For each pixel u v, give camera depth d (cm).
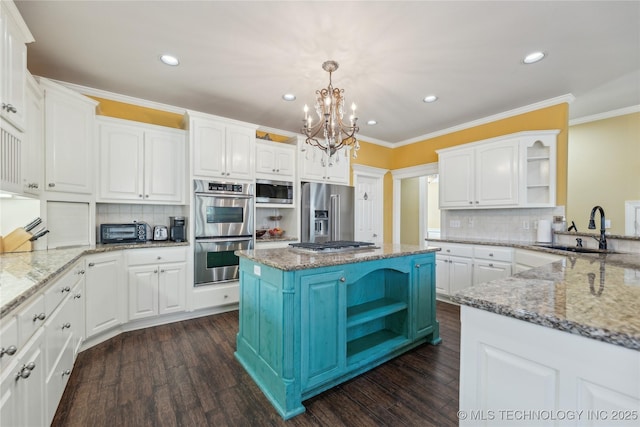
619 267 157
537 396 82
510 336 87
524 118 345
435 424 153
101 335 248
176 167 317
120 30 203
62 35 208
